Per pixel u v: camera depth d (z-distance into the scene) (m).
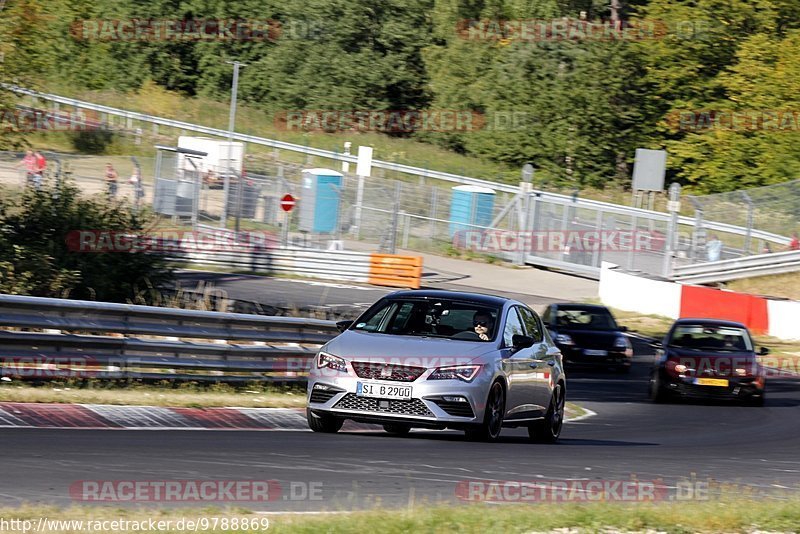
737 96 196.25
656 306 130.25
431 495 28.75
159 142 196.50
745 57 195.00
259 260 133.00
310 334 62.53
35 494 25.55
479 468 34.03
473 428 40.22
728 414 69.31
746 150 193.88
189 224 136.75
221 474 29.80
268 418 46.84
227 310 82.81
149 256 83.38
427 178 198.25
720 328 79.56
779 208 139.75
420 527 23.09
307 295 117.19
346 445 37.94
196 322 54.38
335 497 27.52
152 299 80.62
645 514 25.50
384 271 134.12
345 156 188.75
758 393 74.88
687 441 51.75
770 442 52.97
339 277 135.12
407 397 39.62
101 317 49.78
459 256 163.75
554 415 48.09
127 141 193.25
